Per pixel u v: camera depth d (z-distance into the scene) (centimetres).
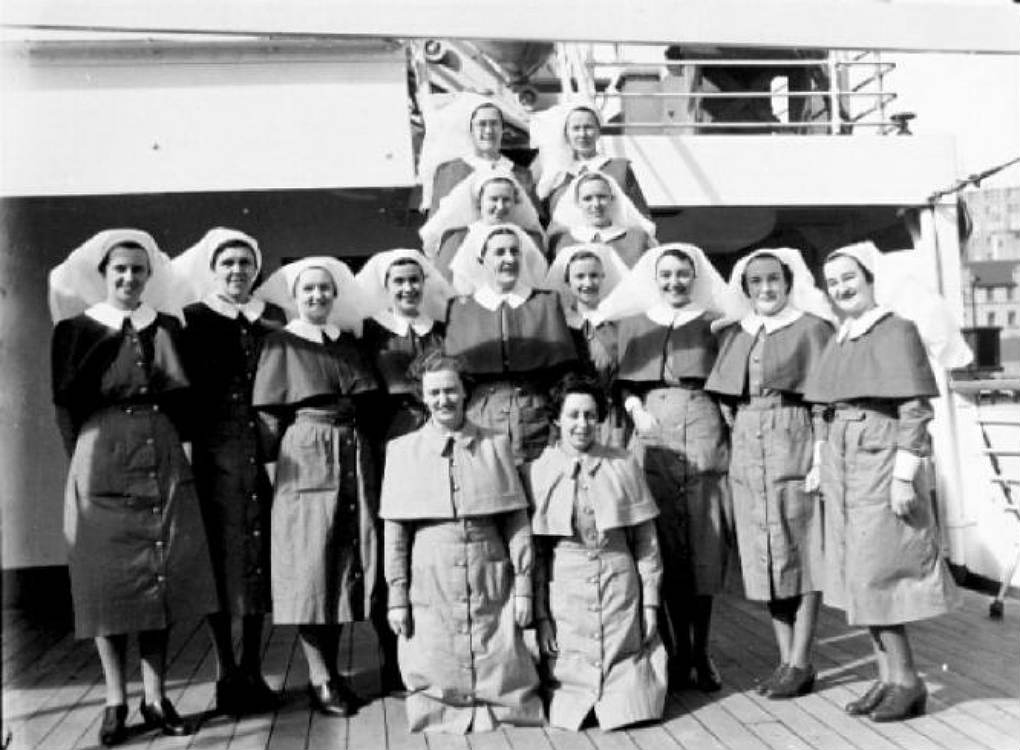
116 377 443
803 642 489
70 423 449
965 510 759
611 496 461
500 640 454
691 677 505
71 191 612
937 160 782
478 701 449
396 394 501
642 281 530
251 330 489
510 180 565
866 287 458
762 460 486
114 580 432
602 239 593
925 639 601
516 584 461
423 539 458
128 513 437
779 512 482
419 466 458
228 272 484
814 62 793
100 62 612
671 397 509
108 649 439
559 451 476
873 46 418
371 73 638
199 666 586
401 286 511
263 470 478
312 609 457
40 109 608
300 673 559
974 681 508
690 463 499
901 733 429
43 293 737
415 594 457
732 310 519
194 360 475
